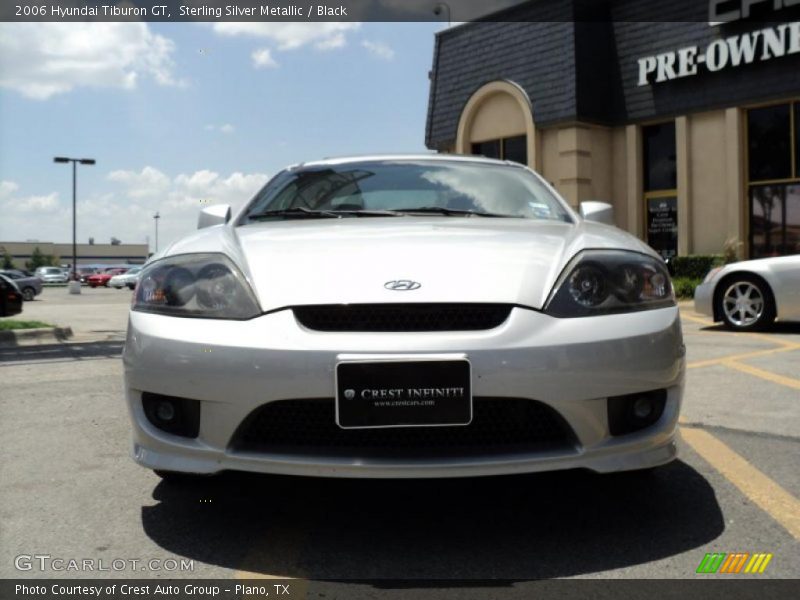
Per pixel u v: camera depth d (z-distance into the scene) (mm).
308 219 3234
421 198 3465
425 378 2236
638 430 2424
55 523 2611
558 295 2395
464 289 2359
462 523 2555
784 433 3701
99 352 7680
